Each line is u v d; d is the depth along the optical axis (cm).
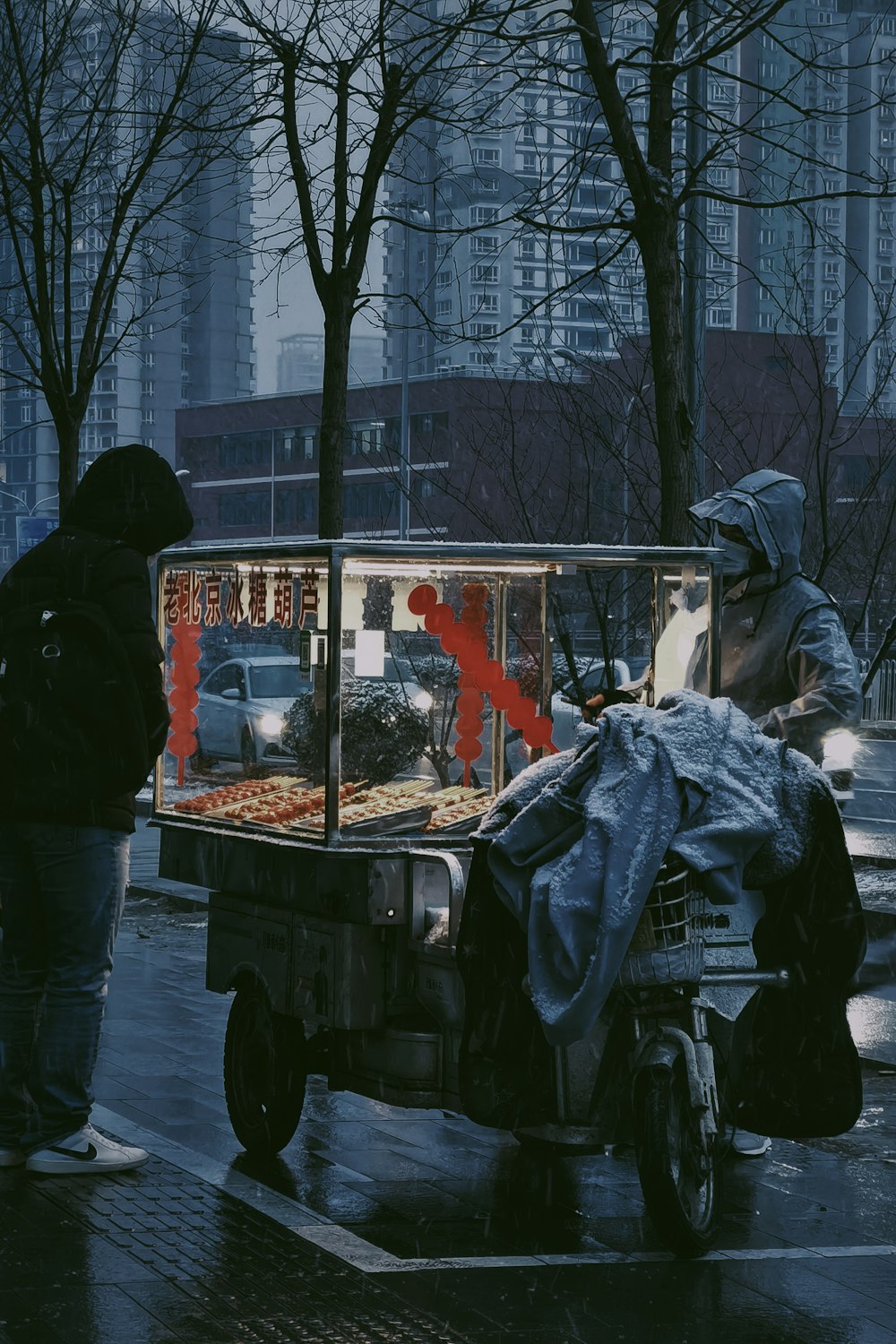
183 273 1571
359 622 599
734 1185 593
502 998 531
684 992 517
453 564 622
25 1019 578
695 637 661
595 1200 570
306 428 8988
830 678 723
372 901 557
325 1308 451
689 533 944
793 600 738
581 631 737
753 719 745
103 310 1509
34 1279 466
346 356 1180
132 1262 482
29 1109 590
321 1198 561
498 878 521
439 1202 560
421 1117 679
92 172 1503
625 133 950
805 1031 548
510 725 654
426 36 1125
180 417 9588
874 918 1080
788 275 1466
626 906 497
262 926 611
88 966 568
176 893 1337
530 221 1061
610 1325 448
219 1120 664
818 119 1159
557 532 1428
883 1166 621
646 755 514
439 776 628
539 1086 541
